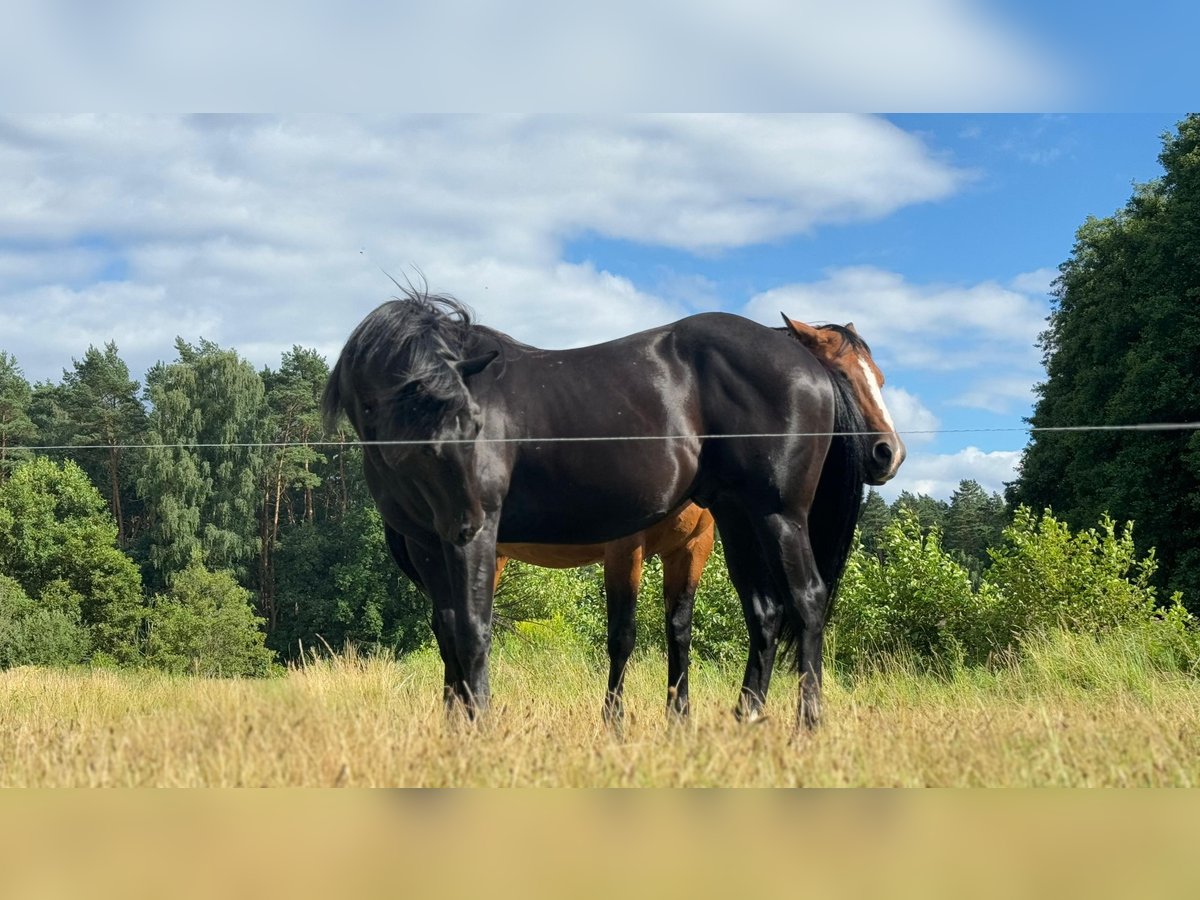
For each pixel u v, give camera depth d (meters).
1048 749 4.25
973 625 12.69
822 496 6.50
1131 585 12.69
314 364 63.59
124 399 61.12
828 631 12.65
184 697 8.61
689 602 7.66
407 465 5.50
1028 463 33.97
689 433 6.11
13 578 45.78
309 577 49.22
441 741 4.30
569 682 10.23
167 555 50.16
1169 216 27.53
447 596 6.20
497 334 6.25
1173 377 25.66
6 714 8.15
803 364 6.23
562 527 6.04
